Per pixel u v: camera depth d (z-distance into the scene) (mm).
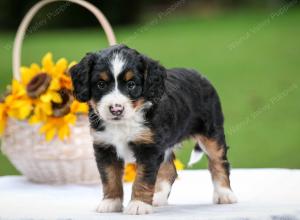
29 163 8789
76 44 24531
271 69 21234
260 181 8641
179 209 6773
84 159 8656
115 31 27375
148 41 25062
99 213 6484
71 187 8656
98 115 6816
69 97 8484
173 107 6945
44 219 6016
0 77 20797
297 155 15148
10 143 8852
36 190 8430
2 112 8789
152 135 6723
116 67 6691
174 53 23062
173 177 7836
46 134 8531
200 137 7633
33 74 8859
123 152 6914
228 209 6594
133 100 6672
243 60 22438
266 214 5992
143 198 6625
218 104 7754
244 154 15312
